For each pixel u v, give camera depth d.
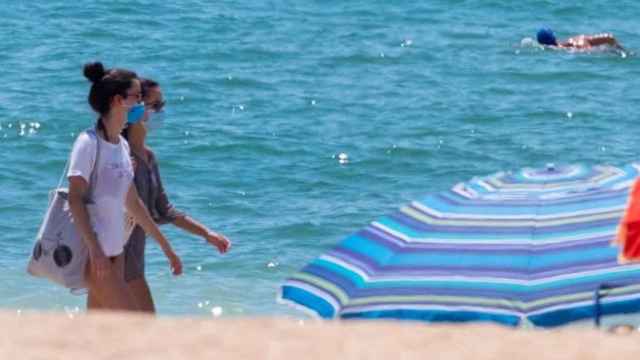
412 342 17.92
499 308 27.31
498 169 60.38
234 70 80.88
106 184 27.05
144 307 28.67
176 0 105.12
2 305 40.16
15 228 49.94
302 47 88.88
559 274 27.73
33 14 98.31
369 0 108.88
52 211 27.31
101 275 27.03
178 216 30.12
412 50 88.75
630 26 102.69
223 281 43.28
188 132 64.50
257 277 44.09
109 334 18.19
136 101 27.17
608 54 87.88
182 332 18.28
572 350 17.59
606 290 27.22
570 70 82.69
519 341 18.06
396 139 64.19
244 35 92.69
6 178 57.00
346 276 28.94
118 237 27.31
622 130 67.38
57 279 27.28
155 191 29.61
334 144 62.97
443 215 29.84
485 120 68.69
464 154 62.16
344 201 54.72
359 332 18.45
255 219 51.59
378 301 28.08
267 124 66.81
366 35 94.06
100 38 90.50
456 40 93.25
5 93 72.38
